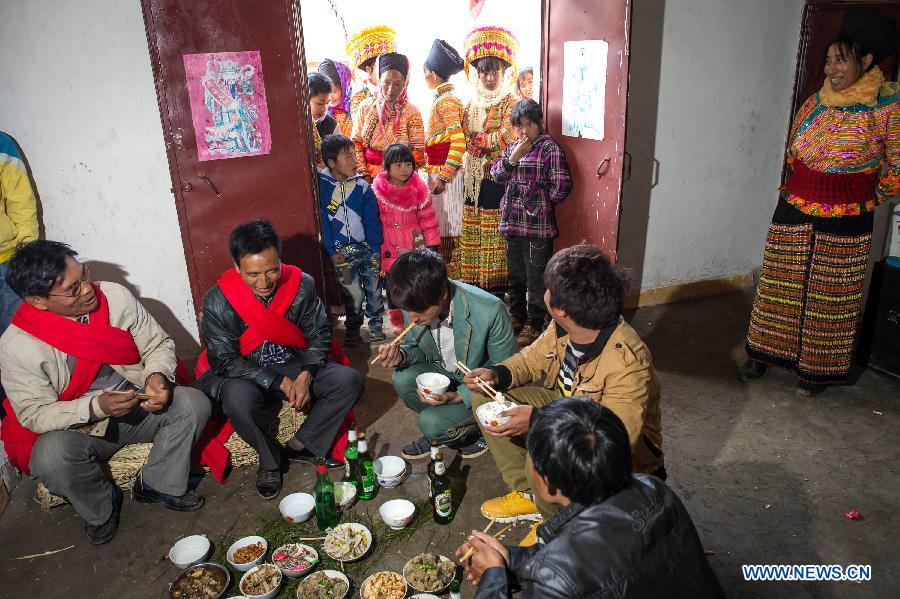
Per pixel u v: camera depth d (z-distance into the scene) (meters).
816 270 3.41
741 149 4.77
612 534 1.45
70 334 2.65
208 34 3.47
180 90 3.50
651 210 4.67
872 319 3.83
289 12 3.58
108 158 3.59
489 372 2.55
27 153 3.43
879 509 2.77
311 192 3.91
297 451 3.12
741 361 4.05
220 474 2.98
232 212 3.79
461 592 2.36
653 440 2.35
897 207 3.66
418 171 5.39
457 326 2.86
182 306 3.99
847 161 3.21
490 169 4.56
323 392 2.99
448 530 2.69
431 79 4.64
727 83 4.55
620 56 3.58
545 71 4.23
